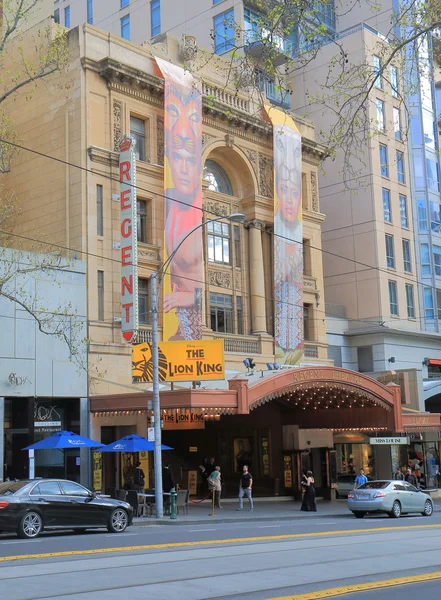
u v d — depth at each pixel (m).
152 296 28.34
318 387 34.12
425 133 55.44
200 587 11.61
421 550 16.52
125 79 34.91
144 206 36.00
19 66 35.94
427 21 17.94
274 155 40.72
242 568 13.55
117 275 33.78
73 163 33.66
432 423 40.78
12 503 19.20
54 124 34.66
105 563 14.06
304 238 44.00
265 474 39.47
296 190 41.78
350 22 55.66
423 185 54.62
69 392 31.16
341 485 41.06
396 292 50.97
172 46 38.09
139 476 30.53
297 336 40.34
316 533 20.42
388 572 13.38
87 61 33.91
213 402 29.62
